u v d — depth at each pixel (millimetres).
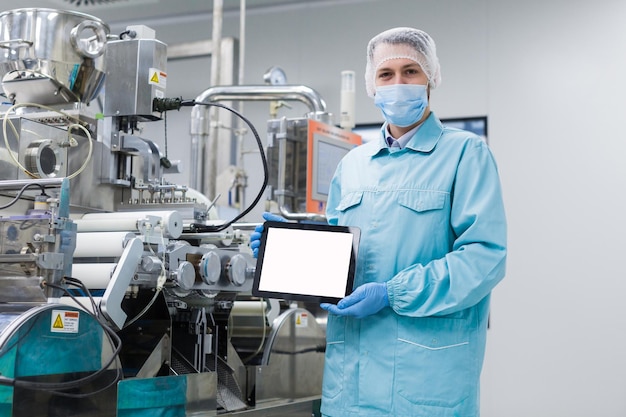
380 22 5191
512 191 4734
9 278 1632
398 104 1741
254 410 2045
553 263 4602
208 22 5723
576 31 4684
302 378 2338
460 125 4957
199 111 3664
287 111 5363
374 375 1664
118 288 1649
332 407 1728
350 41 5262
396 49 1761
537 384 4559
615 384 4414
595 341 4473
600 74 4617
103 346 1609
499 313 4680
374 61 1830
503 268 1653
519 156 4738
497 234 1644
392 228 1710
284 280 1701
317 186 3291
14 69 2104
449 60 4984
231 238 2059
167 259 1779
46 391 1470
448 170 1713
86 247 1765
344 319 1738
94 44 2152
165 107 2172
